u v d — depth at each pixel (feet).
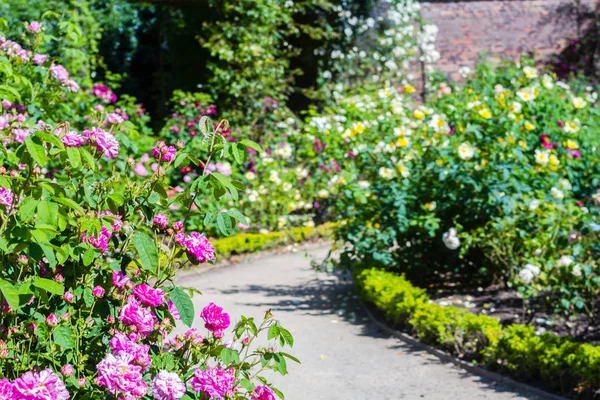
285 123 44.11
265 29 46.14
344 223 27.32
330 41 52.24
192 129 39.11
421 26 52.95
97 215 9.40
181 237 9.18
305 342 20.51
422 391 16.38
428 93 50.90
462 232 24.66
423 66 53.47
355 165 28.63
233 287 28.60
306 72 53.93
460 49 55.57
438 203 24.86
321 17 51.52
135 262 9.37
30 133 8.32
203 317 9.12
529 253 21.36
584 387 15.42
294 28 49.42
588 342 18.22
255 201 38.32
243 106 44.70
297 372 17.72
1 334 8.22
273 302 25.72
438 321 19.40
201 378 8.43
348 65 51.85
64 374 7.91
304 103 53.67
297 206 38.78
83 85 34.58
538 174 24.77
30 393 6.88
